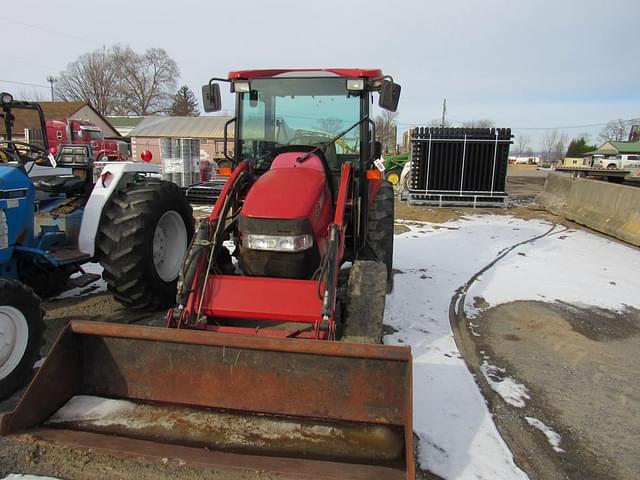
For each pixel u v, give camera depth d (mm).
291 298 3135
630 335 4578
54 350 2785
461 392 3412
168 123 39906
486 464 2674
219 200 3734
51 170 5262
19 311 3211
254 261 3410
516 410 3244
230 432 2684
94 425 2721
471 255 7496
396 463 2512
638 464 2752
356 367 2688
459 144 12688
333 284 3072
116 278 4320
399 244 8219
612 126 83750
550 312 5090
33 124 27297
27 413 2648
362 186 4332
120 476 2479
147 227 4359
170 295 4746
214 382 2850
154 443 2584
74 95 64500
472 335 4453
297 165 3855
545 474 2635
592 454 2828
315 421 2756
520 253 7672
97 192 4555
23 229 3816
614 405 3365
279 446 2592
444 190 12984
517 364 3926
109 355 2939
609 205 9594
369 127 4375
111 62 65062
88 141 21062
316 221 3432
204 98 4379
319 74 4309
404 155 20828
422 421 3045
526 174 34125
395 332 4422
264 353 2762
